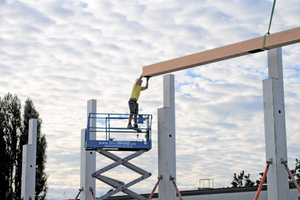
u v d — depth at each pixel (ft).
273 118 51.60
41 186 135.03
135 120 62.85
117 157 64.28
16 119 138.72
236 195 83.92
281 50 53.78
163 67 61.05
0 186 131.95
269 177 51.19
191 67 59.31
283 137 51.98
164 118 60.29
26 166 76.95
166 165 59.36
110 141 62.08
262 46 52.11
